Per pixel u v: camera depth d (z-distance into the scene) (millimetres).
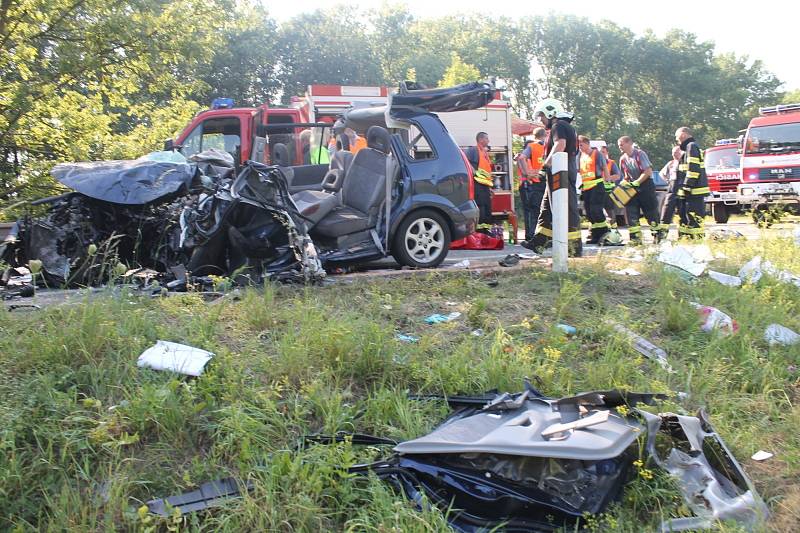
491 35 63781
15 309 4906
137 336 4316
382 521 3113
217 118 12570
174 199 6715
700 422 3910
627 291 6508
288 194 6516
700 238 9781
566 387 4441
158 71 15086
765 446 4016
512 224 14250
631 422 3623
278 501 3180
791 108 18219
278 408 3844
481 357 4672
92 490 3178
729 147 21188
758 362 5027
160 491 3256
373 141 8391
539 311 5734
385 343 4504
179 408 3613
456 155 8391
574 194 8320
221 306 5023
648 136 64062
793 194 17719
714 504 3254
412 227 8078
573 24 62875
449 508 3193
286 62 50531
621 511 3275
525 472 3332
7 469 3113
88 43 13961
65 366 3877
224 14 15742
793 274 7324
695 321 5582
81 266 6480
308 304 5285
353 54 51969
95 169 6812
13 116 13625
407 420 3857
